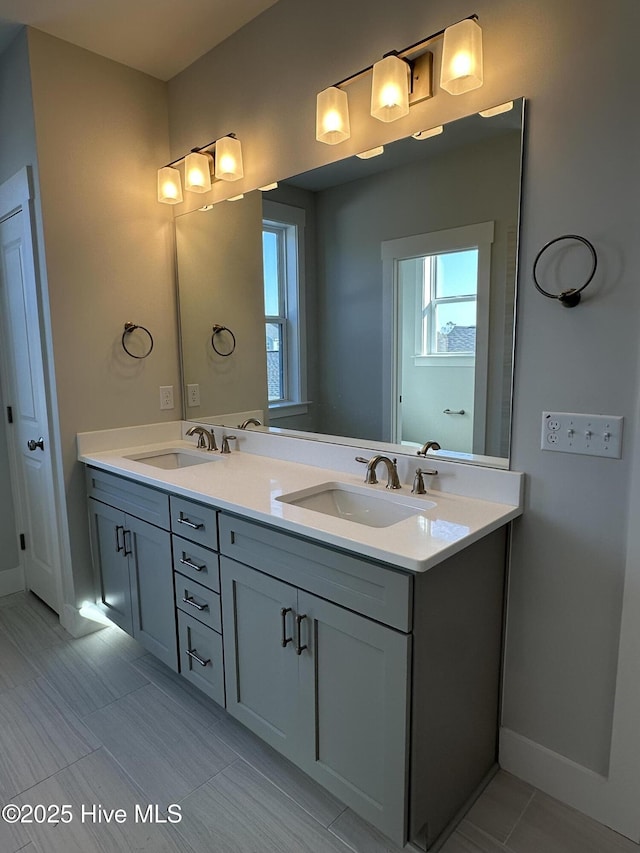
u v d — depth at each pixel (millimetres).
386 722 1262
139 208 2455
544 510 1472
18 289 2416
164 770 1650
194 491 1708
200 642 1832
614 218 1272
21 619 2607
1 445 2764
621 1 1207
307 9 1857
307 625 1413
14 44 2135
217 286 2385
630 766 1390
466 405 1607
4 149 2352
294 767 1662
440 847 1392
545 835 1429
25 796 1554
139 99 2412
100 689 2061
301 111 1933
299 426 2133
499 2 1396
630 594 1335
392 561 1171
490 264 1506
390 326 1781
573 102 1301
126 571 2184
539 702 1554
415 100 1588
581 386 1368
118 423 2461
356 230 1836
